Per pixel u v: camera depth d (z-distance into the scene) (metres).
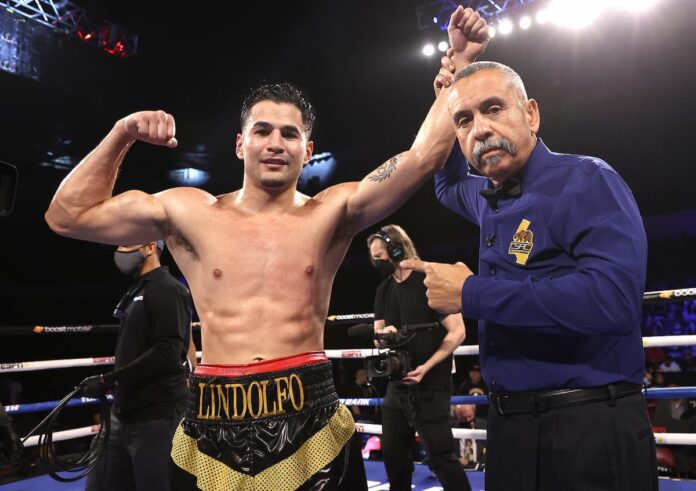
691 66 8.99
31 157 11.23
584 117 10.16
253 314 1.57
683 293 2.83
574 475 1.47
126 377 2.33
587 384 1.49
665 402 4.64
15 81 9.45
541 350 1.55
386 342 2.75
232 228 1.63
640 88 9.54
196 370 1.62
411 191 1.67
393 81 10.93
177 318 2.50
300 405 1.52
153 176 12.78
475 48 1.80
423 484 3.58
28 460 4.18
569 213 1.50
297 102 1.68
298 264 1.61
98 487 2.50
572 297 1.37
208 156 12.86
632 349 1.53
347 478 1.56
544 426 1.53
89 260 12.41
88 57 9.51
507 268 1.63
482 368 1.70
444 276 1.54
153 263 2.72
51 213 1.65
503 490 1.61
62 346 11.73
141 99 10.98
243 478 1.46
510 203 1.66
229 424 1.50
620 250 1.40
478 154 1.60
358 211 1.70
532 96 10.35
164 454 2.42
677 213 9.59
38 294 11.96
